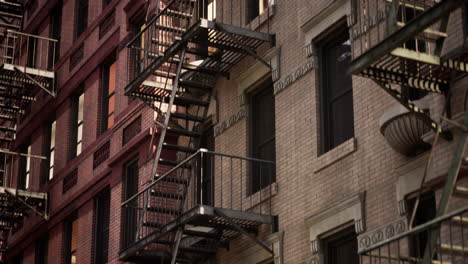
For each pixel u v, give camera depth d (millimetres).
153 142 25359
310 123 19625
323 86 19734
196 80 23766
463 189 13938
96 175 28891
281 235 19734
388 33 14266
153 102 25047
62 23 33906
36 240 33219
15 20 38969
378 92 17859
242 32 21078
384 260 16812
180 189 23750
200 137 23531
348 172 18266
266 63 21109
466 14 15750
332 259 18625
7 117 35188
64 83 32750
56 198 31766
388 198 17062
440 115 15656
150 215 24562
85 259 28797
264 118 21672
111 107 29578
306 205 19250
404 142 16203
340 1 19125
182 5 24969
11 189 31688
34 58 35281
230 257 21391
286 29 20984
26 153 36031
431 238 13117
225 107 22719
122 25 28688
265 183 21172
